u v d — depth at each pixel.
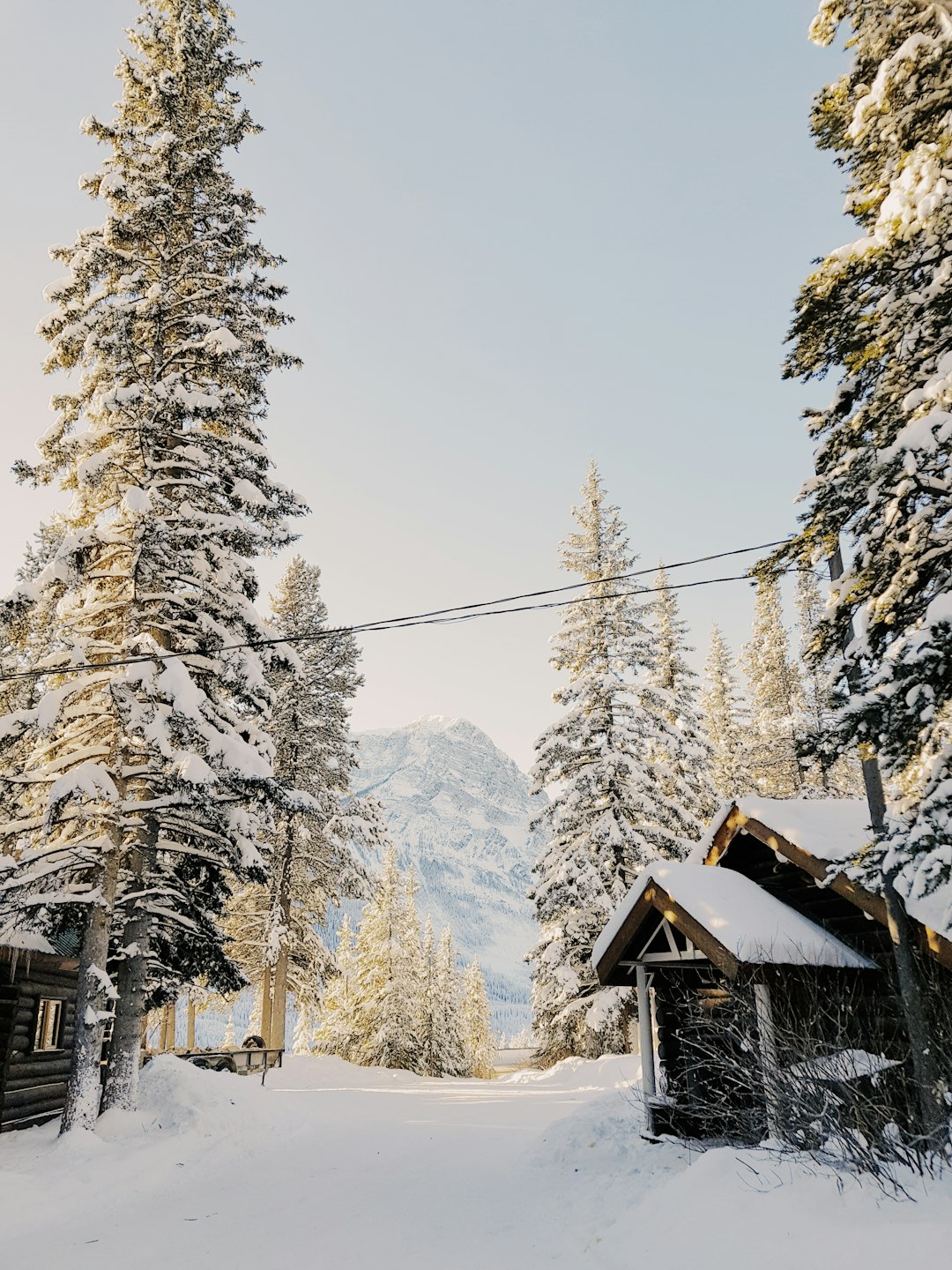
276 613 34.16
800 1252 5.76
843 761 30.89
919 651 7.15
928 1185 6.25
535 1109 18.00
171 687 13.20
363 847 30.66
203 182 16.70
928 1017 9.03
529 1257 7.37
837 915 11.04
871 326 9.54
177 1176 11.20
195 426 16.58
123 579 15.00
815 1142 7.82
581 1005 24.61
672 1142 11.05
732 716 37.97
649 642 27.58
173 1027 31.97
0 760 15.49
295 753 30.69
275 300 16.55
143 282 15.27
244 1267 7.22
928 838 7.18
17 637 13.81
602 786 25.70
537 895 25.22
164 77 15.88
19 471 14.83
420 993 47.88
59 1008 16.33
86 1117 12.45
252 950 31.75
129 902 14.72
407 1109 18.64
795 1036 8.80
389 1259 7.39
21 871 13.20
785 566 10.40
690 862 13.42
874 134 9.59
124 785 14.27
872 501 8.59
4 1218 8.77
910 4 9.34
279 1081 26.00
